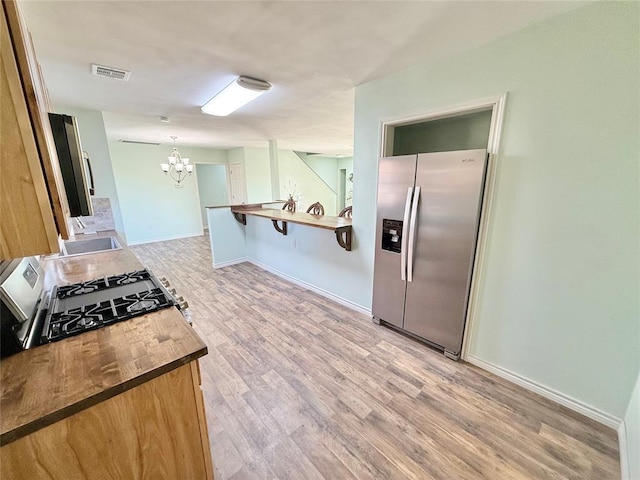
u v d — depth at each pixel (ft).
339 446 4.88
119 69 6.51
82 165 3.98
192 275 13.91
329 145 22.26
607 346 5.03
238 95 8.00
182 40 5.23
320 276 11.31
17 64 2.25
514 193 5.67
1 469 2.24
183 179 23.24
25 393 2.48
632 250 4.59
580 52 4.59
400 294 8.01
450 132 8.01
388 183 7.61
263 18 4.57
